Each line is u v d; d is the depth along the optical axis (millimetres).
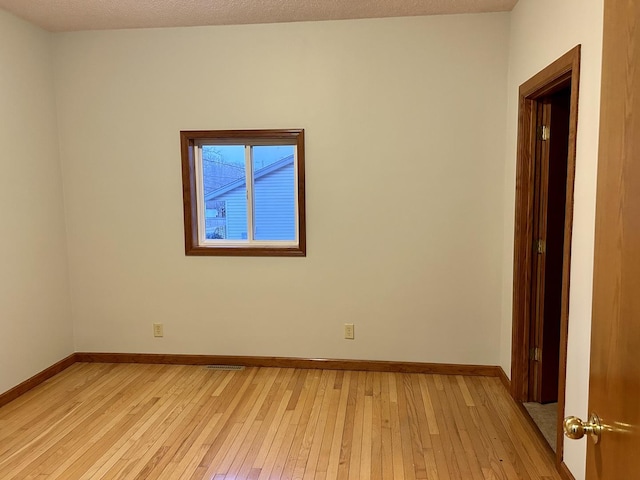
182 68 3424
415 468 2312
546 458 2381
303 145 3377
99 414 2896
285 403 3018
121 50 3449
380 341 3510
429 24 3193
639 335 780
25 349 3244
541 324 2918
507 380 3168
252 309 3605
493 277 3346
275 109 3383
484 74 3191
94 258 3682
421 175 3320
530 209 2861
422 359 3484
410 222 3371
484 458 2387
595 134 1854
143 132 3514
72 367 3656
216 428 2713
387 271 3438
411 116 3279
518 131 2887
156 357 3711
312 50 3305
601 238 941
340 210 3418
